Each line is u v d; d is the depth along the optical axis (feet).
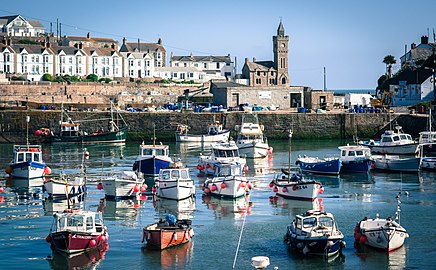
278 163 254.88
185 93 440.86
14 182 207.10
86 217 125.59
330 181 208.74
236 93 389.60
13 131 348.59
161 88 484.74
